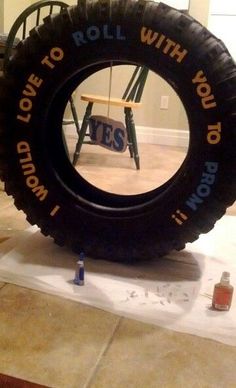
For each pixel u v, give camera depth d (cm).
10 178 120
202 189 109
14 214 160
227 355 87
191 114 107
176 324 95
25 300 102
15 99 114
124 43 107
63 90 122
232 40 307
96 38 107
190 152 109
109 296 105
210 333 93
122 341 90
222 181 108
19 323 93
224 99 104
